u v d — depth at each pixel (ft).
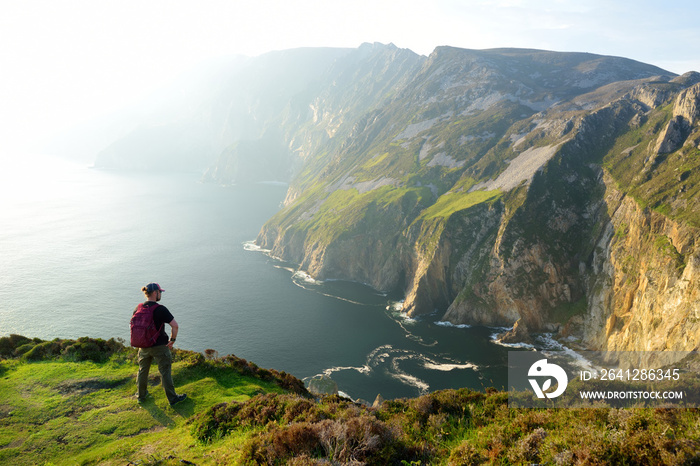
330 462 22.91
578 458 21.34
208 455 27.12
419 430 32.40
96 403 36.81
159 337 36.55
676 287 208.13
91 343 50.08
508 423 29.17
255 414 33.94
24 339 54.75
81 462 26.78
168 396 37.29
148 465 25.66
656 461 19.54
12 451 28.32
